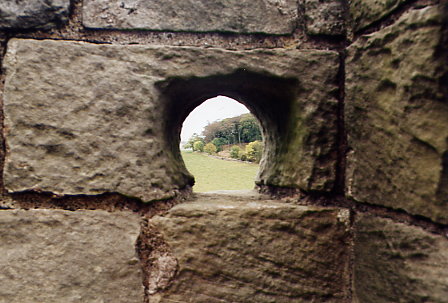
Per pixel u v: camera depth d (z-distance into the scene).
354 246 0.89
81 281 0.83
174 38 0.89
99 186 0.83
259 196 1.05
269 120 1.12
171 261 0.87
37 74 0.82
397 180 0.71
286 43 0.91
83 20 0.86
